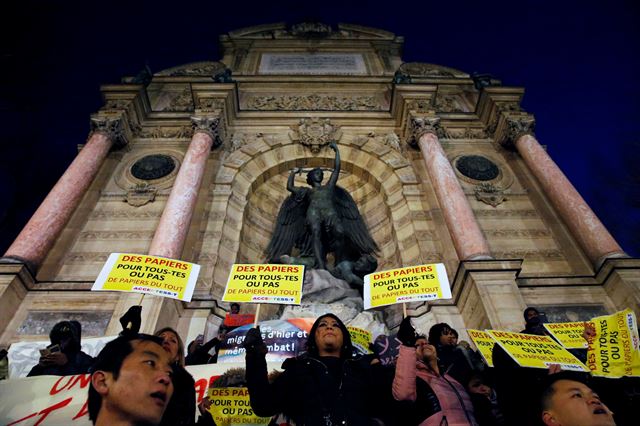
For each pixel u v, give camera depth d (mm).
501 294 9211
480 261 9883
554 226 12688
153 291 5883
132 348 2730
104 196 13234
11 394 4227
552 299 10359
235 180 14180
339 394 3473
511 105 16203
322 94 18859
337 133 16234
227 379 4863
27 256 10094
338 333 4082
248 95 18703
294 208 13445
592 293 10414
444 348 5570
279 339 6922
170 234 10797
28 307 9578
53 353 5336
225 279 11328
